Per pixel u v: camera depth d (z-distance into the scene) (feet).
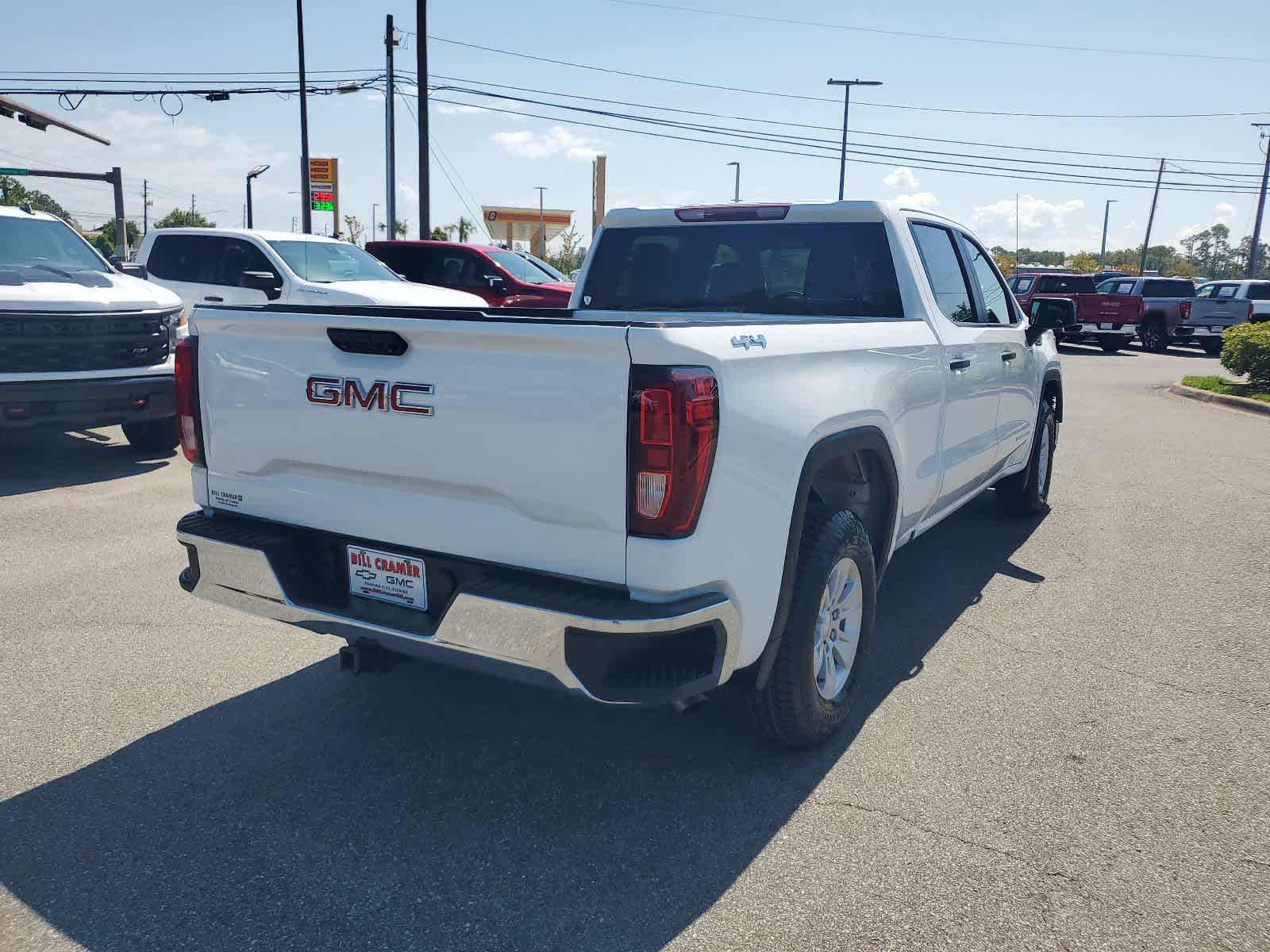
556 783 11.07
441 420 9.71
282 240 39.09
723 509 9.23
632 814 10.44
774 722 11.23
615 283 17.20
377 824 10.19
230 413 11.43
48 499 23.79
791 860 9.63
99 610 16.28
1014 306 20.21
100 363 26.02
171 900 8.94
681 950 8.35
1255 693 13.66
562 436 9.06
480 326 9.23
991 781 11.20
